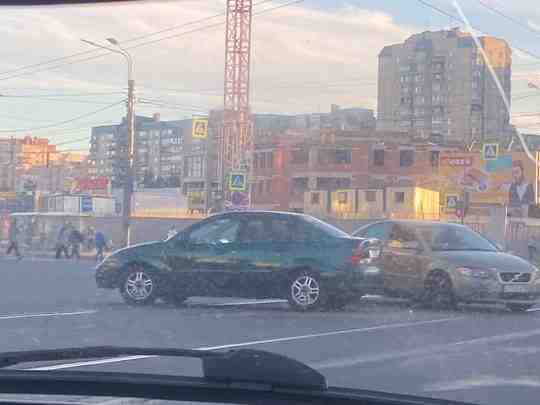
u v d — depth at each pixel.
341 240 11.95
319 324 10.55
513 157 34.06
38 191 46.69
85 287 15.37
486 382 7.06
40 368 6.61
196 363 6.83
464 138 39.16
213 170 40.44
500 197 33.81
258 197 43.31
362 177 42.44
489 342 9.29
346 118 43.25
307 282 11.76
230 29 40.34
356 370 7.55
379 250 12.13
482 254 12.82
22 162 47.81
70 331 9.87
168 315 11.31
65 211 42.34
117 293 14.23
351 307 12.18
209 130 40.66
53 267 22.59
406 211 35.59
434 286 12.38
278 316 11.26
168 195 43.72
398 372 7.48
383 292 12.04
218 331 9.89
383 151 42.41
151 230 35.22
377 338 9.47
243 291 11.99
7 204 46.94
